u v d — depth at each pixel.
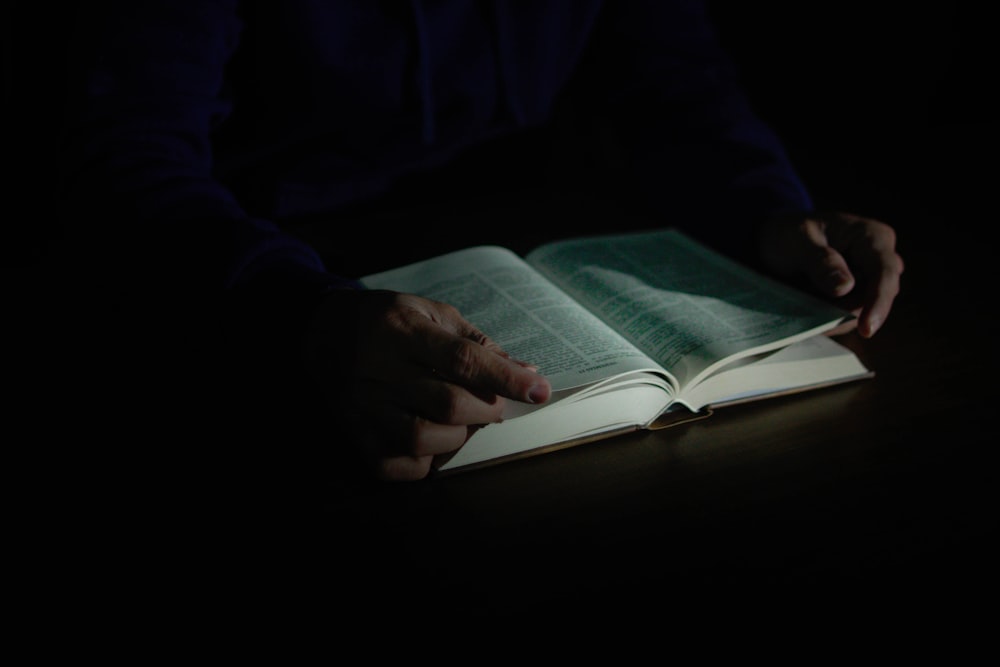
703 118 1.26
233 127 1.17
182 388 0.87
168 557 0.71
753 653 0.65
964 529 0.74
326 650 0.66
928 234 1.19
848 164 1.52
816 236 1.02
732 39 2.83
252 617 0.68
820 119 2.69
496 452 0.80
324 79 1.13
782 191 1.12
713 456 0.81
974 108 2.46
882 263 0.97
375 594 0.69
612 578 0.70
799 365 0.89
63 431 0.81
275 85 1.13
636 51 1.34
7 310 0.98
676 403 0.86
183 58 0.99
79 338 0.93
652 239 1.11
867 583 0.70
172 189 0.93
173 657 0.65
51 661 0.65
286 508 0.75
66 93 0.97
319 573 0.71
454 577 0.70
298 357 0.82
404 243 1.14
